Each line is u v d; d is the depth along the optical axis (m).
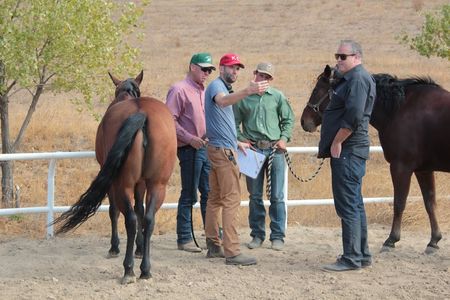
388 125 9.90
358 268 9.08
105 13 12.89
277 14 51.22
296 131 21.36
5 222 12.12
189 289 8.40
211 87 9.07
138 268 9.16
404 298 8.17
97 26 12.75
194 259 9.67
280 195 10.11
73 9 12.45
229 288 8.46
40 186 15.59
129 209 8.33
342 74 8.88
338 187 8.89
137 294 8.22
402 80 9.94
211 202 9.62
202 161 10.02
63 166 17.89
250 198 10.23
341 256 9.22
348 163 8.80
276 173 10.04
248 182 10.18
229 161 9.16
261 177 10.12
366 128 8.87
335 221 12.48
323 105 10.12
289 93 28.22
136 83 10.15
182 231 10.10
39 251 10.04
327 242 10.70
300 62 36.66
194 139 9.74
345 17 49.12
